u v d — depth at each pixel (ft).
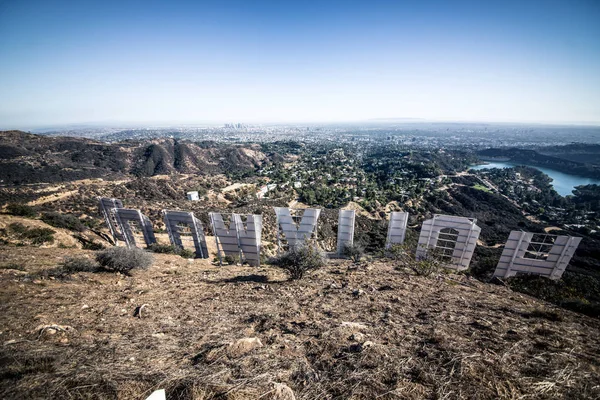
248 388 8.43
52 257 37.86
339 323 14.90
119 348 11.88
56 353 10.78
